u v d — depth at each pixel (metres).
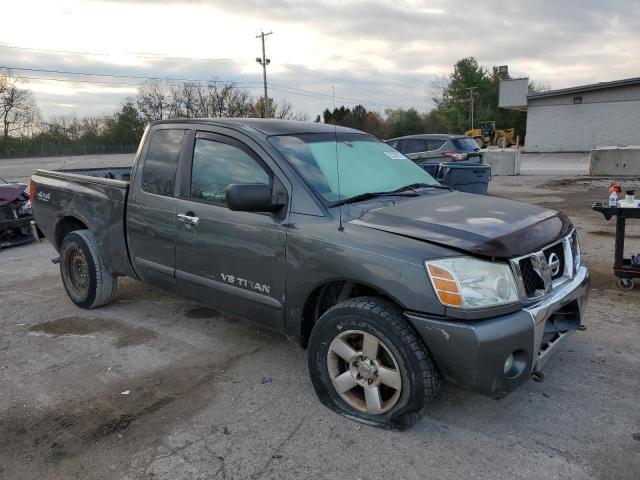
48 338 4.50
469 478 2.60
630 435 2.93
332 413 3.21
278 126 3.88
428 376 2.76
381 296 3.09
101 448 2.92
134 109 70.62
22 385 3.66
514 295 2.75
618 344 4.10
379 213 3.19
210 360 4.00
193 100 71.06
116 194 4.61
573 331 3.30
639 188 13.64
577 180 16.62
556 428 3.01
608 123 33.12
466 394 3.40
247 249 3.53
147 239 4.34
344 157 3.82
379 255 2.85
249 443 2.93
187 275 4.04
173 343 4.34
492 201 3.66
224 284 3.76
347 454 2.81
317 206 3.24
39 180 5.66
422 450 2.83
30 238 8.75
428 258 2.71
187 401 3.40
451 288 2.64
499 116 63.81
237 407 3.31
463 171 7.92
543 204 11.62
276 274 3.39
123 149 70.06
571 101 34.00
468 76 64.56
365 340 2.95
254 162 3.59
